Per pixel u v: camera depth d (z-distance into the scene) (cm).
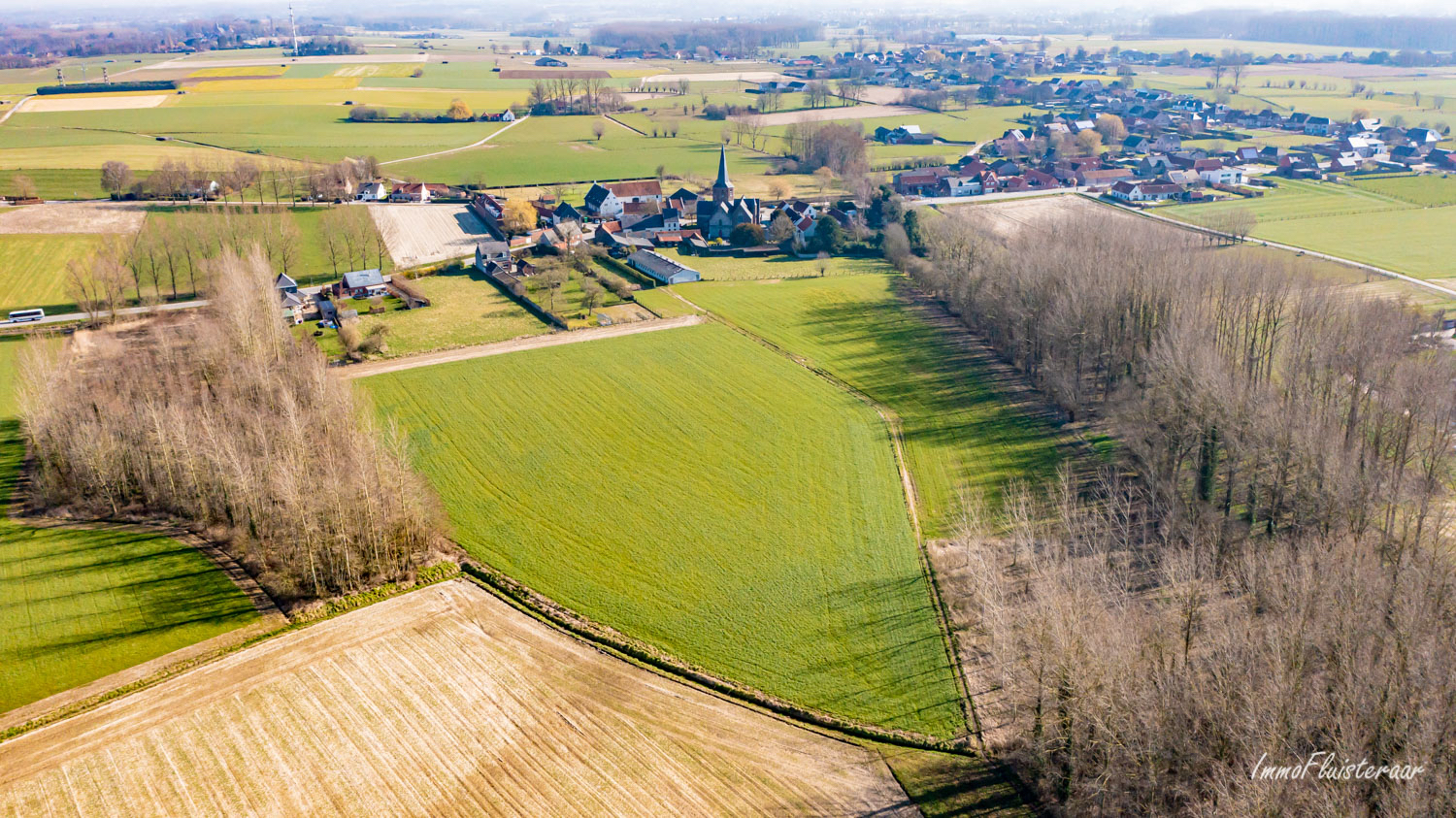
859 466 11931
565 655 8419
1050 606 7019
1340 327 12425
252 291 14900
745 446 12431
